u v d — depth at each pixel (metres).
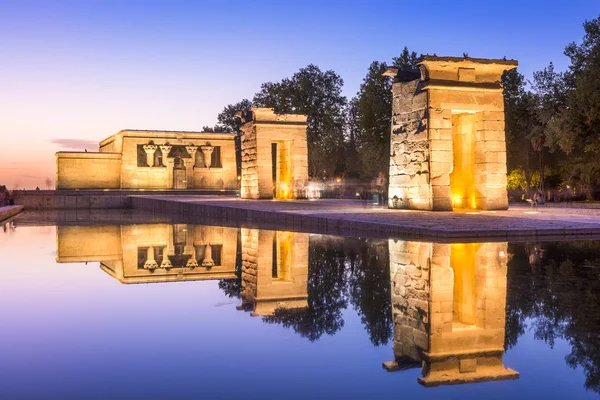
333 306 7.60
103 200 57.78
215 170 67.69
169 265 12.52
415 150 27.36
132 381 4.55
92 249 16.30
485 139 27.38
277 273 10.79
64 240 19.38
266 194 44.44
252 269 11.52
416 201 27.33
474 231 15.99
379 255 12.88
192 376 4.66
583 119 35.50
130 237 20.31
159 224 27.94
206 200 44.00
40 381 4.56
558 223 18.52
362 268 11.04
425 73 26.52
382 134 48.19
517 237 16.17
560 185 45.72
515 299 7.80
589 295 8.04
